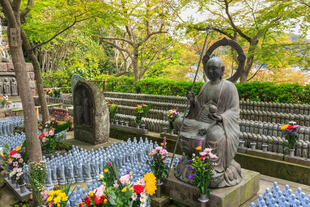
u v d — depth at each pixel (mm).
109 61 25953
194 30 13641
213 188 4562
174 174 5254
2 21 18375
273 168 6641
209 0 12023
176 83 12797
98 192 3232
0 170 6824
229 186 4645
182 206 4848
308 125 7480
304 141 6680
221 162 4652
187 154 5188
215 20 12992
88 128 8336
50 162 6332
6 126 10438
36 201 4609
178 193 4879
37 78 8586
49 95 16766
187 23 13266
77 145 8094
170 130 8977
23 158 5574
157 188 4934
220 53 17875
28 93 4465
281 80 16109
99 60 25281
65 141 8602
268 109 8586
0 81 16500
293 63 9242
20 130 9938
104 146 8039
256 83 9844
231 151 4742
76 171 6000
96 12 7113
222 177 4582
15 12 4285
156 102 11555
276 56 9352
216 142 4594
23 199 5242
